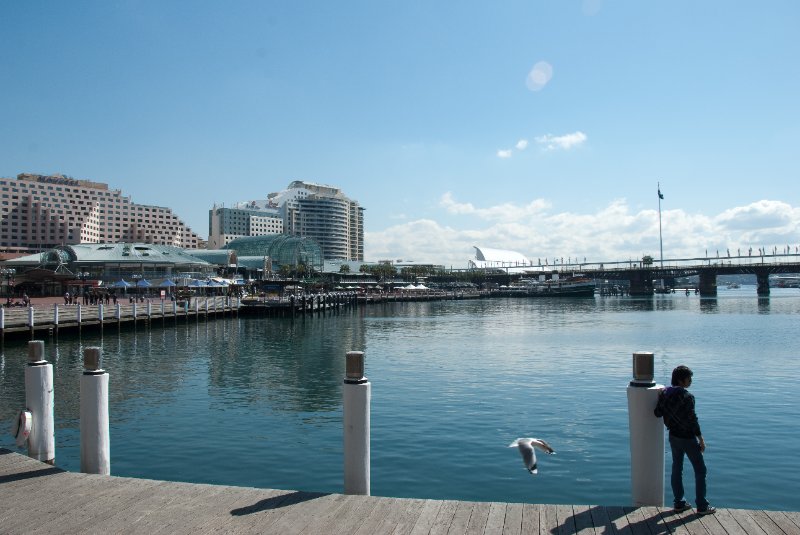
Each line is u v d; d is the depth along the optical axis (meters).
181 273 129.12
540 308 145.25
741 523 8.87
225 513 9.40
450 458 19.95
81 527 8.86
